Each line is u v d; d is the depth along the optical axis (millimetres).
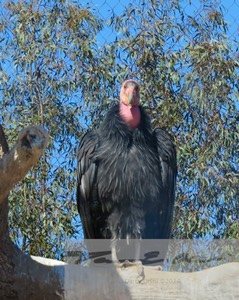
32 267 6566
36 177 11469
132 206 8523
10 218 11203
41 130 5566
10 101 12219
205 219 11305
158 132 8984
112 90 12180
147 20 12367
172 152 8891
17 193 11250
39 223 11258
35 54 12203
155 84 12227
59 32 12289
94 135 8867
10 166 5621
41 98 12188
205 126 12117
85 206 8734
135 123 8742
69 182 11555
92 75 12109
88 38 12258
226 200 11617
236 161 12055
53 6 12367
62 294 6582
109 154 8625
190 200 11531
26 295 6555
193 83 12211
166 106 12086
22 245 11180
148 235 8500
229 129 12219
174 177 8898
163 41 12391
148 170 8625
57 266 6652
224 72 12250
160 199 8664
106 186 8570
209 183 11625
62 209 11367
